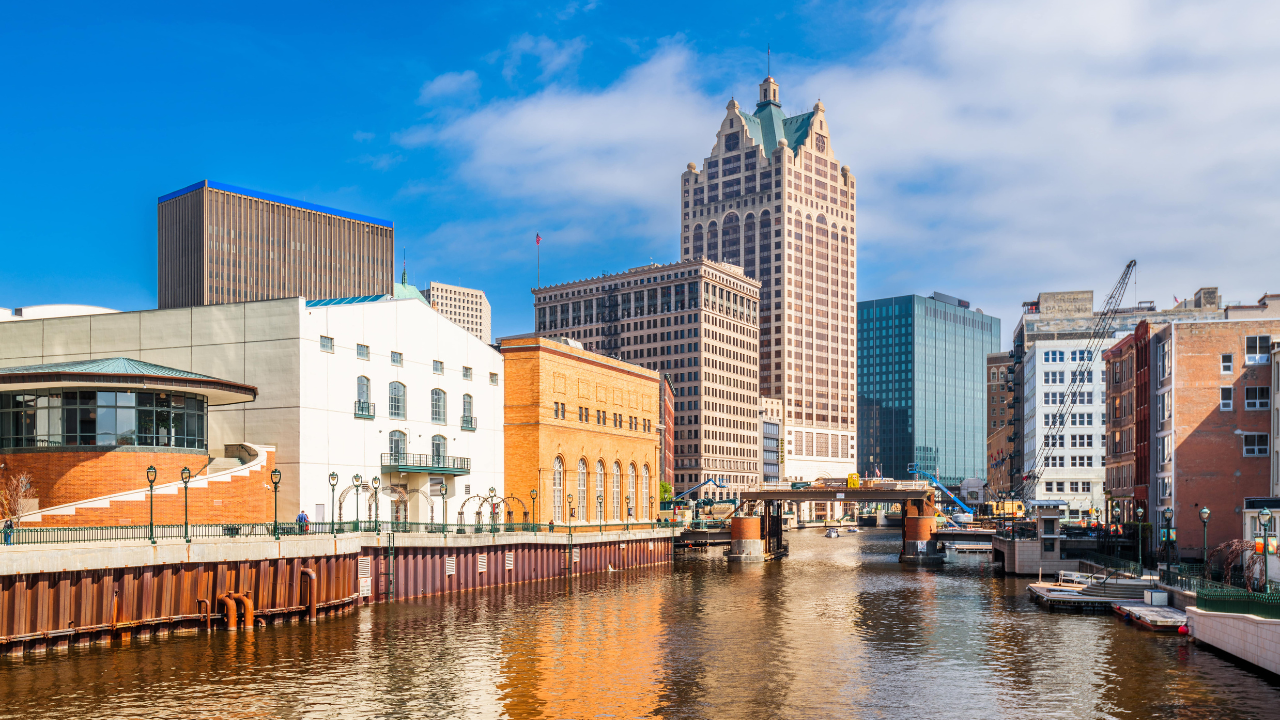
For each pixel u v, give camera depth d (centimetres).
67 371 6831
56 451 6925
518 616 7212
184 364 8419
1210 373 9838
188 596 5766
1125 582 8081
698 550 16838
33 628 4975
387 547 7675
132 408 7038
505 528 9994
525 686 4862
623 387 13238
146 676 4781
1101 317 18975
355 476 8156
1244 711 4394
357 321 8731
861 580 10706
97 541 5438
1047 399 16312
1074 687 4891
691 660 5591
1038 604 8194
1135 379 11706
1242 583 7000
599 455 12394
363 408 8744
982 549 15125
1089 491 15975
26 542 5231
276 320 8175
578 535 11069
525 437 10944
